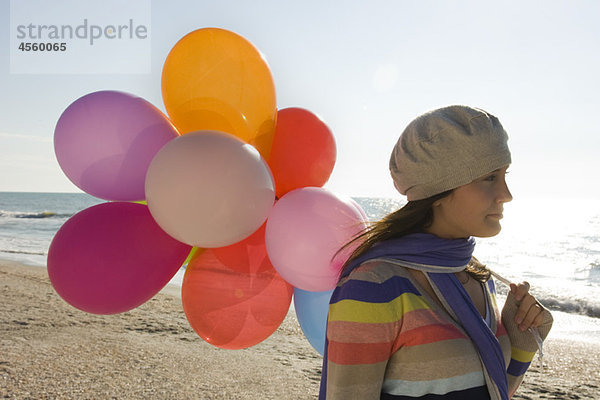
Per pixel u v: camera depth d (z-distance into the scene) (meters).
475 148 1.17
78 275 1.81
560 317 9.13
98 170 1.83
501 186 1.23
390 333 1.13
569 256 21.66
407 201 1.31
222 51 1.84
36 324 6.28
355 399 1.11
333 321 1.17
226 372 4.81
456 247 1.24
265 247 2.08
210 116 1.83
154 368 4.85
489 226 1.23
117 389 4.31
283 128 2.17
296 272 1.85
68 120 1.85
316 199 1.93
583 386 4.86
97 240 1.83
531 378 5.09
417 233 1.27
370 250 1.27
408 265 1.20
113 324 6.42
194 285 2.02
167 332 6.17
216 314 2.00
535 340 1.44
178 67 1.85
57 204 56.28
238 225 1.65
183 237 1.67
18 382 4.37
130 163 1.83
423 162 1.21
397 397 1.15
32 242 19.92
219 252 2.04
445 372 1.12
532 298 1.45
